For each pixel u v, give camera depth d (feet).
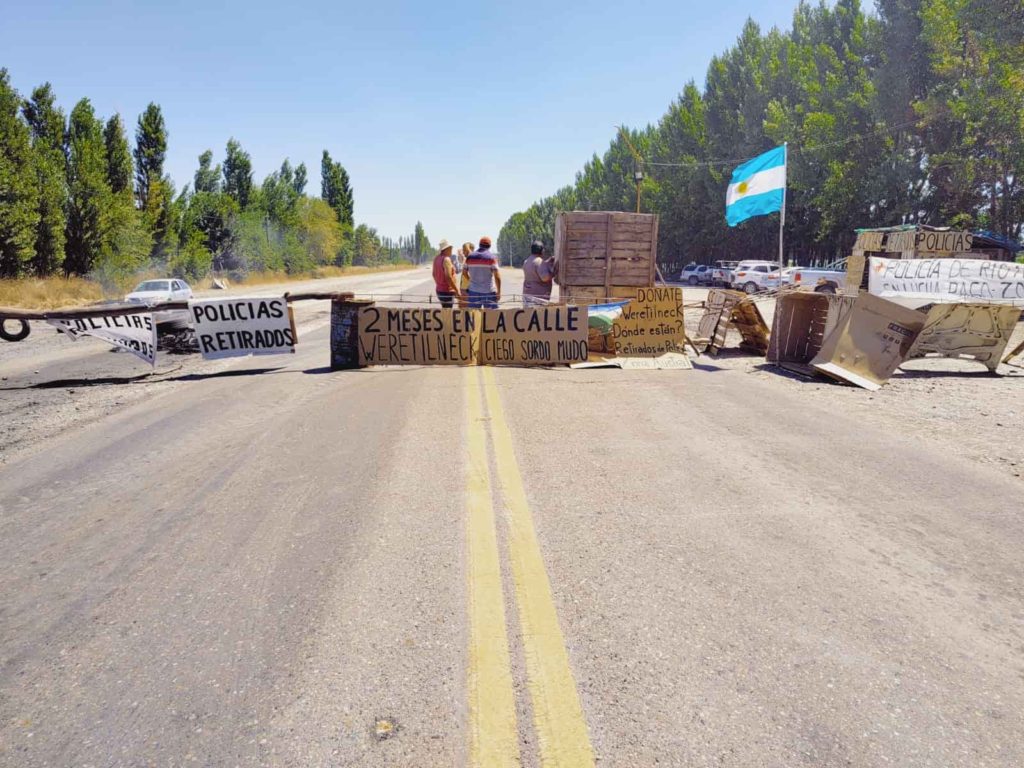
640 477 14.73
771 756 6.36
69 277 101.81
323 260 270.05
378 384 26.43
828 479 14.61
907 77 100.01
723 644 8.27
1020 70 83.66
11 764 6.40
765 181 46.91
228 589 9.88
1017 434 18.43
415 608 9.19
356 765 6.30
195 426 19.97
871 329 26.99
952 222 96.78
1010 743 6.51
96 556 11.19
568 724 6.83
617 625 8.72
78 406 23.84
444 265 33.96
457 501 13.26
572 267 37.93
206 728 6.88
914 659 7.94
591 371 29.76
